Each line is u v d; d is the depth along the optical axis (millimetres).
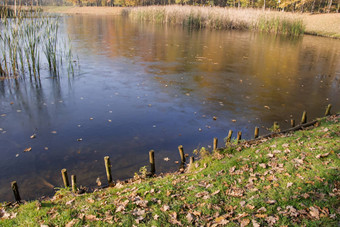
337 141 7484
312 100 13922
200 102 13141
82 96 13523
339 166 6121
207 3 79312
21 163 8117
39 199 6535
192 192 5727
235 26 43969
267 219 4691
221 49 26891
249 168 6574
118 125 10594
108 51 24141
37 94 13625
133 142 9375
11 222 5125
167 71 18422
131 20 56594
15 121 10773
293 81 17047
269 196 5316
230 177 6195
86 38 30766
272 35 38656
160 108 12297
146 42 29656
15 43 16453
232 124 10922
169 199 5523
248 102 13359
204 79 16922
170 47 27125
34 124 10555
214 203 5281
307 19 50594
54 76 16516
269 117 11734
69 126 10438
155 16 52375
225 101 13375
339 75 18672
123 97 13508
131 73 17688
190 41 31219
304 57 24188
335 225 4434
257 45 29797
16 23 15570
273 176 6023
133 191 5957
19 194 6602
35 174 7625
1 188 7035
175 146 9195
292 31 38969
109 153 8688
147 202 5410
